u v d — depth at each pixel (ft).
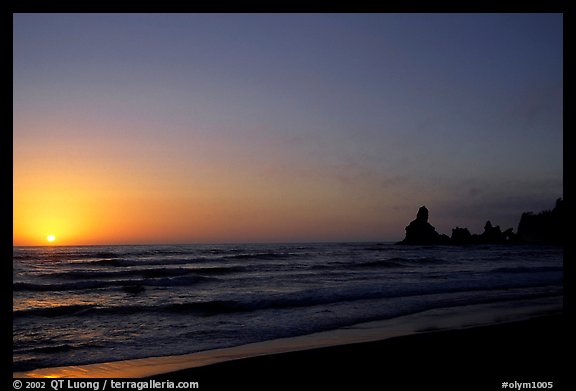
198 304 50.44
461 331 37.09
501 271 95.61
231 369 27.12
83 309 48.26
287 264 118.62
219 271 97.71
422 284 69.10
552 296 58.95
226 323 41.42
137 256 142.82
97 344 33.81
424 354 30.22
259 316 44.83
